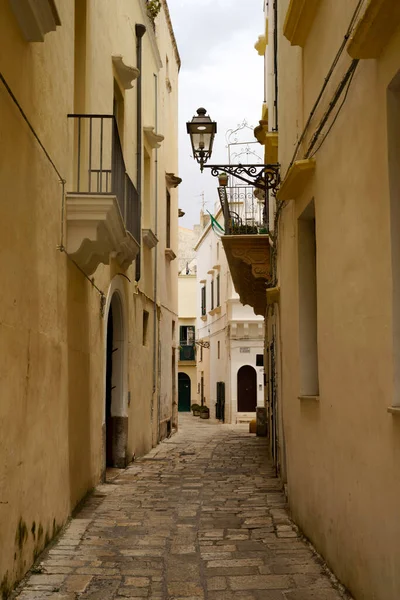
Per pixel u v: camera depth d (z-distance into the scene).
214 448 15.62
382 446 4.08
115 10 10.97
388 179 3.95
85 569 5.56
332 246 5.36
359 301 4.57
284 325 8.45
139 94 13.49
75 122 8.05
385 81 3.96
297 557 5.91
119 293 11.66
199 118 9.49
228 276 32.31
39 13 5.16
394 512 3.86
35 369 5.88
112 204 7.39
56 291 6.82
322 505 5.80
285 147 8.51
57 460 6.81
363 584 4.48
